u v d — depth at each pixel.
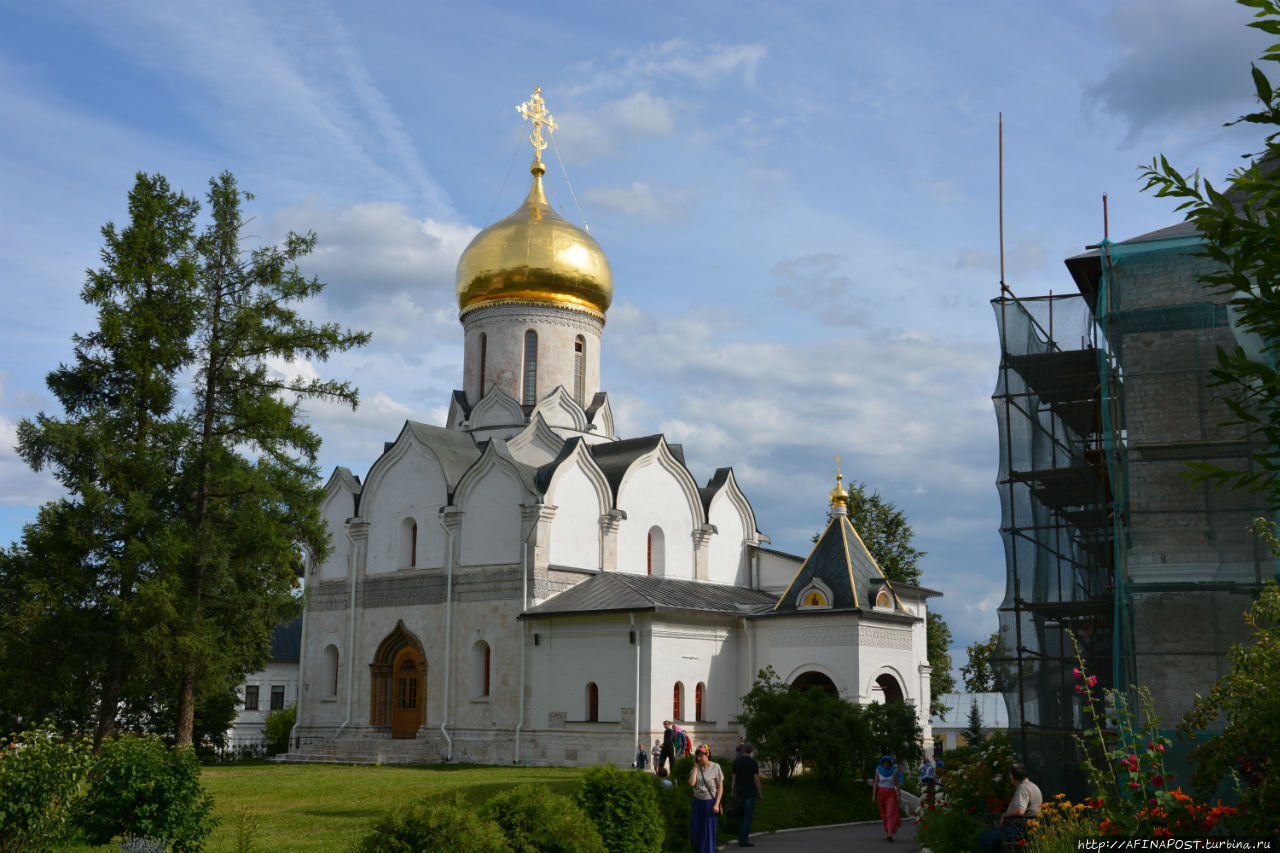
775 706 32.53
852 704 33.53
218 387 33.59
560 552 40.19
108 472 30.58
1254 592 19.52
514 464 40.38
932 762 28.19
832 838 25.14
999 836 15.77
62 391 32.00
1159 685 20.06
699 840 18.92
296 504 33.25
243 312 32.72
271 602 33.00
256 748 55.41
